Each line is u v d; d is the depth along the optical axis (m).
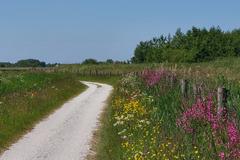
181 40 106.00
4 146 16.75
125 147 14.96
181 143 13.63
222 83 21.62
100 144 17.52
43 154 15.73
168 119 17.11
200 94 18.41
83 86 52.69
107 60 108.81
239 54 97.38
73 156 15.54
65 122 23.00
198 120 14.20
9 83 32.94
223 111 13.54
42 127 21.25
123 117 19.97
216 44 97.31
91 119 24.30
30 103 25.97
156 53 105.62
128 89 34.28
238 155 10.47
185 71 34.00
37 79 41.06
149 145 14.35
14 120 20.80
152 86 29.25
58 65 98.31
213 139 12.55
